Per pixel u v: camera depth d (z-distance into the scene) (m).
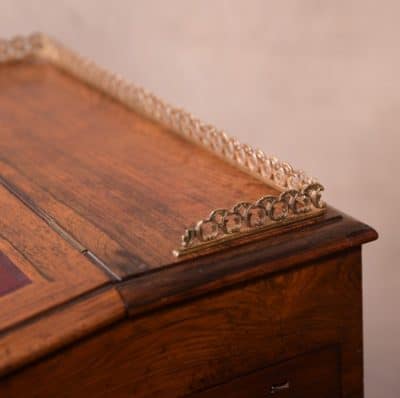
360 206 1.15
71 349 0.70
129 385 0.74
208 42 1.27
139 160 0.94
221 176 0.90
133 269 0.74
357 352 0.84
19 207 0.85
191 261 0.74
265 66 1.21
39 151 0.98
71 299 0.71
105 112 1.08
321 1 1.13
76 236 0.80
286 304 0.79
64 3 1.42
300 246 0.77
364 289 1.17
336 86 1.14
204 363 0.76
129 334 0.72
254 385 0.80
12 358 0.67
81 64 1.19
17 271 0.75
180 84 1.33
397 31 1.06
